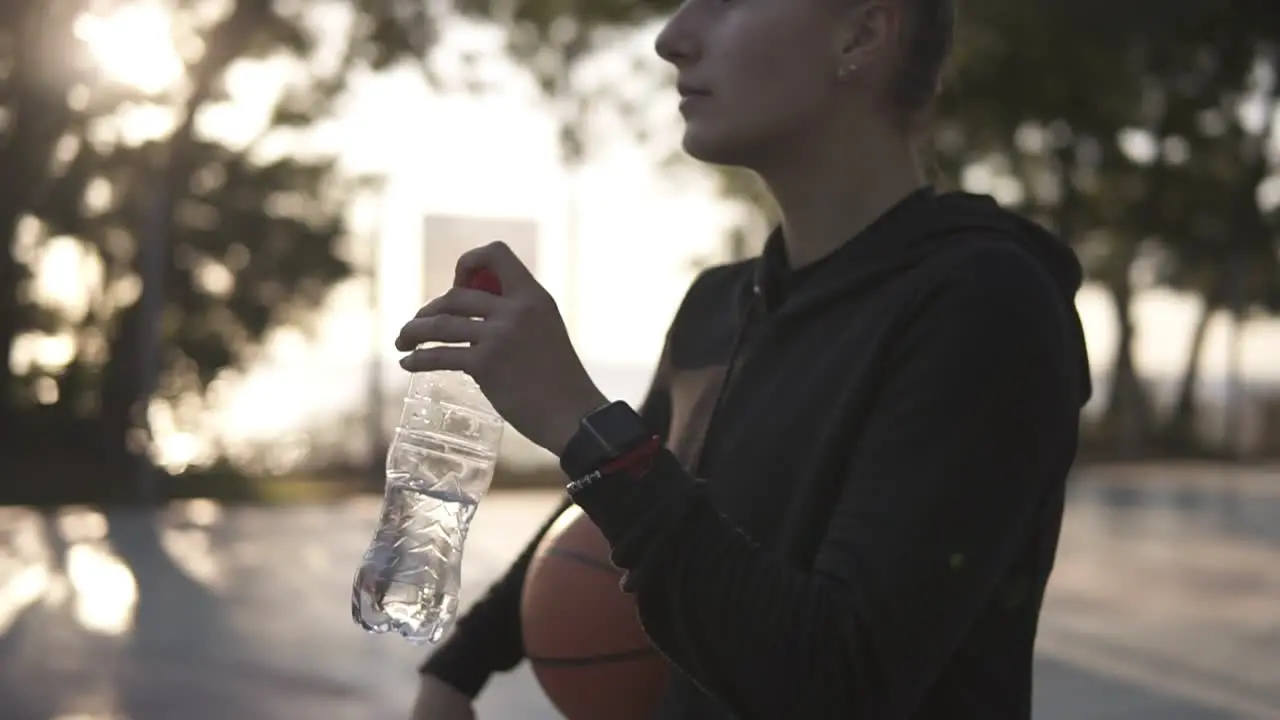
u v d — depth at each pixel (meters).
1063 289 1.44
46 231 20.23
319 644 7.26
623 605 1.63
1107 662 7.02
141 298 15.38
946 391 1.26
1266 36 15.70
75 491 15.45
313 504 14.71
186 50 16.52
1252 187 22.12
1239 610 8.63
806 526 1.35
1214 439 28.94
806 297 1.47
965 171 19.12
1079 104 17.77
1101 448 27.09
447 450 1.54
